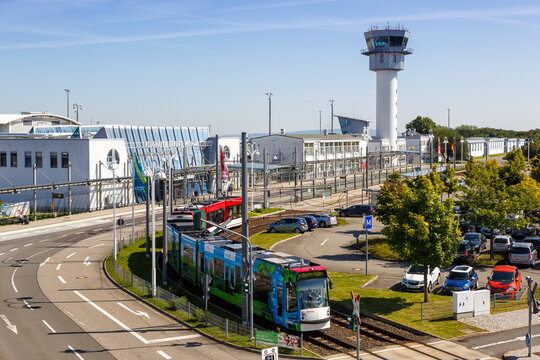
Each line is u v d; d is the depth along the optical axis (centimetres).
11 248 5662
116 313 3441
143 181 5697
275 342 2834
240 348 2830
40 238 6284
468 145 19275
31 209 8725
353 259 5003
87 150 8544
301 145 11931
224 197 6675
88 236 6397
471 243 5031
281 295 3066
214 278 3750
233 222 6475
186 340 2950
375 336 3012
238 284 3453
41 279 4316
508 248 5219
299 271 3019
